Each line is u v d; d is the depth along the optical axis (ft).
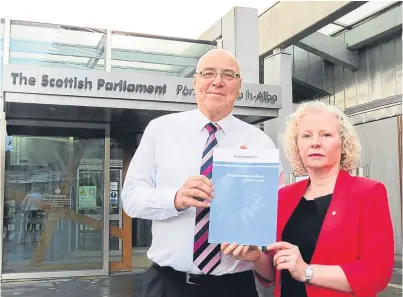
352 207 6.54
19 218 26.16
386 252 6.25
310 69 46.96
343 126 7.04
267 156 6.84
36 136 26.43
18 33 24.82
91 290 23.62
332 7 30.12
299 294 6.83
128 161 29.01
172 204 7.27
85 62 25.86
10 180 25.98
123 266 28.91
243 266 7.80
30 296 22.22
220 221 6.77
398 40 38.83
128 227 29.07
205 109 8.23
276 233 6.66
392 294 22.31
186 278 7.74
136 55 26.94
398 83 38.78
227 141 8.34
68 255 26.96
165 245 7.91
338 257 6.41
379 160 37.42
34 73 21.53
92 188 27.48
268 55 37.65
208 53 8.32
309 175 7.24
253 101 24.82
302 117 7.22
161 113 24.68
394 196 35.27
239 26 28.96
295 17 33.45
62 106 22.50
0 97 23.18
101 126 27.53
